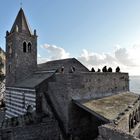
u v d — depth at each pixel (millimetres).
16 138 19250
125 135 9930
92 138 21984
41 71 33156
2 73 58750
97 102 21172
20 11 37031
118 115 15789
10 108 33406
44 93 25203
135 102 21516
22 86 28141
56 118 22234
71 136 20766
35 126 20344
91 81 23594
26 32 35688
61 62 31734
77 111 21703
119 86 28062
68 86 21266
